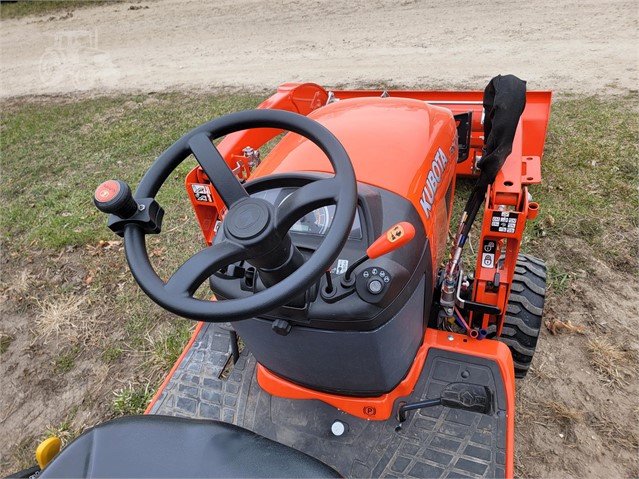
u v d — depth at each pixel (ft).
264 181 5.46
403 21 24.93
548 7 23.03
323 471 4.30
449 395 6.02
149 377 9.55
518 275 7.33
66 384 9.78
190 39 28.78
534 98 11.01
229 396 6.97
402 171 6.35
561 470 7.04
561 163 12.74
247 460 4.35
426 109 8.14
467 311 7.01
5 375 10.17
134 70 26.12
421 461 5.87
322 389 6.28
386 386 5.95
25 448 8.80
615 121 14.07
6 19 38.50
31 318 11.46
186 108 20.35
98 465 4.36
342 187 4.01
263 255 3.93
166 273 11.92
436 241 6.79
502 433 5.96
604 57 17.87
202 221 8.80
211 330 8.05
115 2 38.09
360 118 7.79
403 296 5.14
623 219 10.91
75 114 22.07
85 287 12.04
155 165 4.67
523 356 7.37
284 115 4.57
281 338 5.43
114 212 4.10
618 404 7.68
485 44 20.71
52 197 15.87
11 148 19.89
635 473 6.88
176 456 4.41
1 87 27.35
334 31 25.49
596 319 8.97
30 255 13.43
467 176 12.51
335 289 4.89
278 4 31.50
